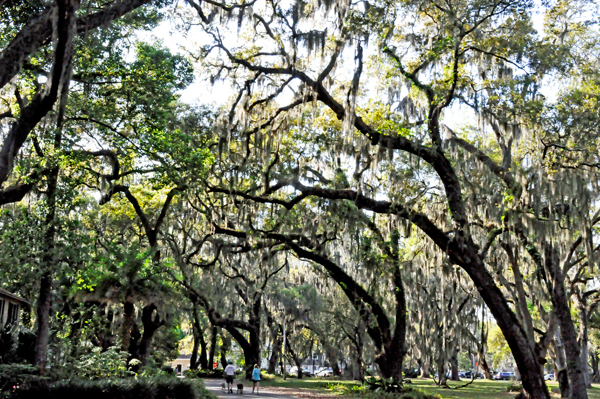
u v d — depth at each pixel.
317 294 47.62
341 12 19.84
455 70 20.88
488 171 22.45
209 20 20.47
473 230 27.31
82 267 20.38
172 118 21.77
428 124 22.22
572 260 32.62
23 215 18.27
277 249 29.31
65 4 10.41
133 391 15.05
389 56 21.69
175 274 26.05
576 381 26.52
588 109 22.25
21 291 23.88
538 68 21.92
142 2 13.20
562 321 26.62
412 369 67.00
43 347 16.92
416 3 20.80
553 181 22.47
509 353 65.88
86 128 18.95
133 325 26.03
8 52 10.81
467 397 28.19
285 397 24.56
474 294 39.25
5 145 12.65
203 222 30.59
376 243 28.23
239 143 25.72
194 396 17.08
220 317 36.44
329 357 57.12
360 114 24.47
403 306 28.73
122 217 29.42
